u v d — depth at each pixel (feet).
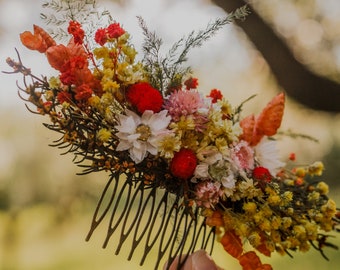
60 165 4.90
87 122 1.12
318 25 2.98
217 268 1.18
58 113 1.13
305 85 2.81
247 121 1.32
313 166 1.40
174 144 1.13
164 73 1.21
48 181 5.06
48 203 5.23
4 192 5.51
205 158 1.17
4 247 6.30
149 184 1.16
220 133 1.17
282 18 2.83
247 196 1.19
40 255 6.37
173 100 1.16
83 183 4.64
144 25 1.22
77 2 1.19
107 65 1.13
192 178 1.17
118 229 6.46
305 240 1.26
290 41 2.84
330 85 2.80
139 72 1.15
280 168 1.39
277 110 1.31
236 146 1.20
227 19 1.25
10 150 5.17
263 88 3.01
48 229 6.32
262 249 1.22
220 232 1.23
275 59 2.77
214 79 2.86
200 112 1.15
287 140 2.80
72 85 1.13
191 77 1.25
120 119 1.12
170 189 1.18
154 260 5.54
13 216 6.03
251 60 2.97
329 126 3.27
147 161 1.15
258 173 1.21
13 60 1.09
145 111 1.13
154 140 1.12
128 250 6.00
